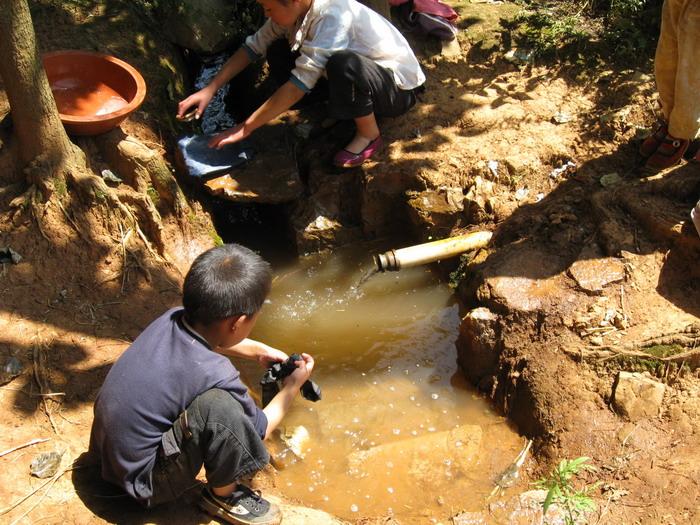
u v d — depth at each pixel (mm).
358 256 4559
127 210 3939
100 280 3729
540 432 3426
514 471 3342
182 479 2547
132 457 2447
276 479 3295
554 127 4676
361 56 4191
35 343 3307
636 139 4477
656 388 3367
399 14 5297
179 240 4215
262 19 5113
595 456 3254
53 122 3734
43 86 3619
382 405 3713
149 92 4547
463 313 4156
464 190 4430
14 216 3742
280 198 4418
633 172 4238
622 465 3199
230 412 2426
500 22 5434
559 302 3689
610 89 4871
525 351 3629
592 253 3852
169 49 4820
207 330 2484
